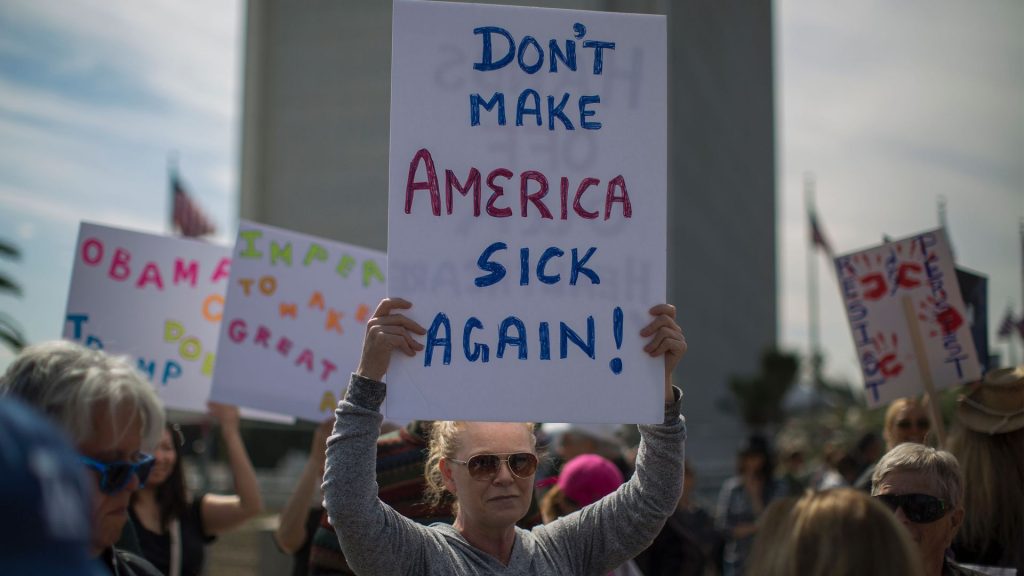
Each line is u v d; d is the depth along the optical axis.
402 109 2.56
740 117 46.69
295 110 19.73
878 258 4.64
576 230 2.57
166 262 4.55
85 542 0.98
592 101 2.64
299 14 19.98
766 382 39.84
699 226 35.41
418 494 3.35
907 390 4.49
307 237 4.40
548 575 2.52
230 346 4.20
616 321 2.54
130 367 1.95
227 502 4.16
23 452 0.92
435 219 2.52
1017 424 3.24
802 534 1.79
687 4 32.44
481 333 2.48
